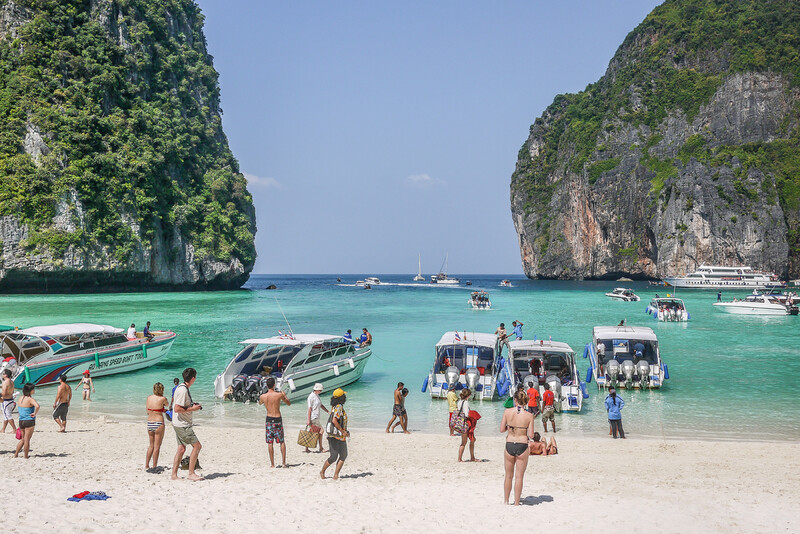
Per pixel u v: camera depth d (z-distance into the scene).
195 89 127.69
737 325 50.69
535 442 14.87
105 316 52.28
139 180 93.75
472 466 13.44
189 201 105.38
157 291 99.19
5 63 87.69
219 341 38.06
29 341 24.31
